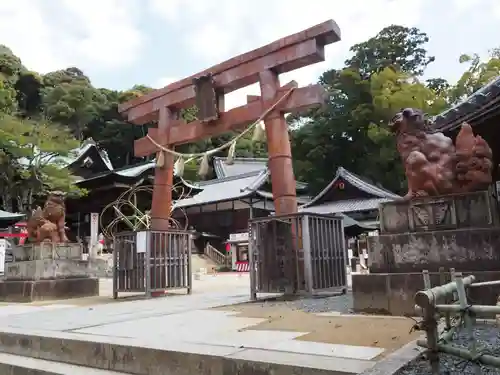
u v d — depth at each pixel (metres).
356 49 45.69
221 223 42.47
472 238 5.56
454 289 3.05
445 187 5.91
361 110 40.72
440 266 5.69
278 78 9.91
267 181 40.56
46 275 11.21
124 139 54.66
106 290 14.39
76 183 34.06
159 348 4.04
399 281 5.85
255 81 10.23
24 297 10.73
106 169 39.94
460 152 5.90
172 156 11.69
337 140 44.25
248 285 14.98
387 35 45.12
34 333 5.23
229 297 9.77
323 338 4.31
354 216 32.69
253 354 3.67
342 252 9.35
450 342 3.27
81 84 53.72
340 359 3.39
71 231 39.50
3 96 31.19
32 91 51.81
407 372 3.09
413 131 6.23
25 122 30.44
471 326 2.76
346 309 6.58
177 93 11.42
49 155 31.92
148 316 6.62
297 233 8.62
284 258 8.70
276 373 3.33
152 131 11.84
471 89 34.66
